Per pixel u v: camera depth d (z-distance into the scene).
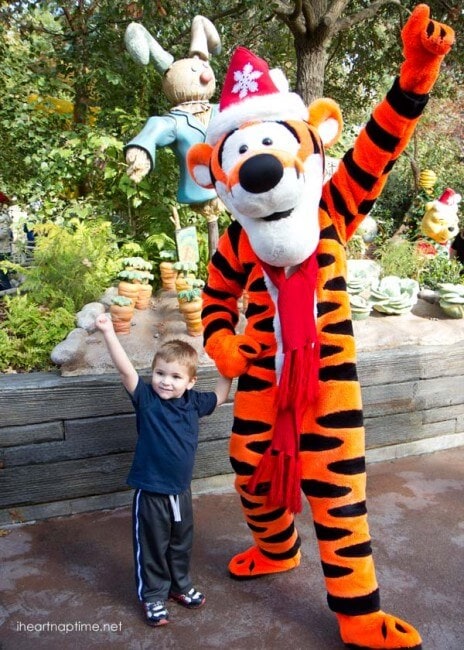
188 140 4.00
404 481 3.47
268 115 1.92
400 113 1.86
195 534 2.90
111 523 2.98
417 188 7.86
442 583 2.54
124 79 5.91
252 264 2.14
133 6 6.26
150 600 2.27
